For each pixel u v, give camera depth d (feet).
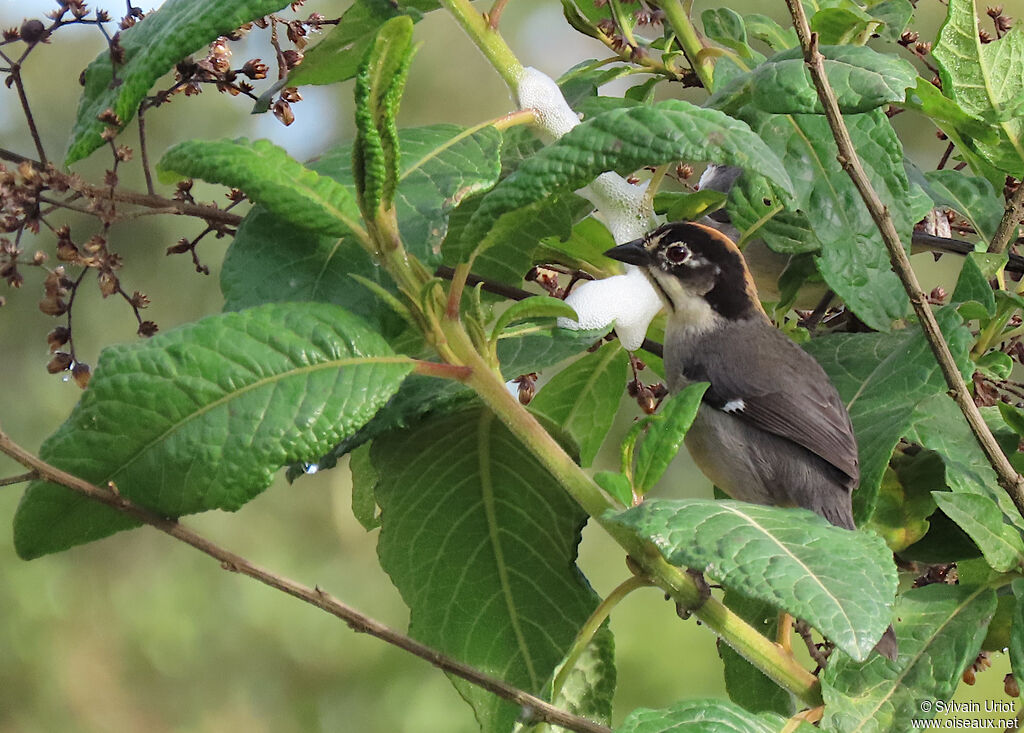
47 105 55.57
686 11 25.72
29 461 16.81
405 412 20.26
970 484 20.58
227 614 58.70
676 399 18.65
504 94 58.18
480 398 20.62
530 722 18.85
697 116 17.01
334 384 17.30
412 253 18.12
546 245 24.39
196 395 17.11
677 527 16.11
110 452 17.24
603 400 25.96
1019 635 19.25
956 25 22.20
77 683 57.36
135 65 18.98
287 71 22.39
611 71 26.04
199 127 54.70
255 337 17.38
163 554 60.59
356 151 17.04
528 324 19.84
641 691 50.93
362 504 24.73
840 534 16.29
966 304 21.68
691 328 27.96
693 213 25.03
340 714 56.70
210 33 18.30
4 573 57.93
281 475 60.95
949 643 19.76
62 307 19.75
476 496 21.57
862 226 21.67
